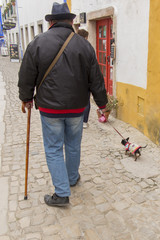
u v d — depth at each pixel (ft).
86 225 7.31
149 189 9.00
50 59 6.70
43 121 7.52
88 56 7.07
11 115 18.44
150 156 11.43
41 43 6.69
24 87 7.16
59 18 7.02
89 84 7.52
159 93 11.60
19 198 8.56
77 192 8.87
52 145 7.64
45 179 9.70
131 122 15.07
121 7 14.78
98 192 8.86
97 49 20.97
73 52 6.82
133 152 10.80
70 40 6.89
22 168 10.56
